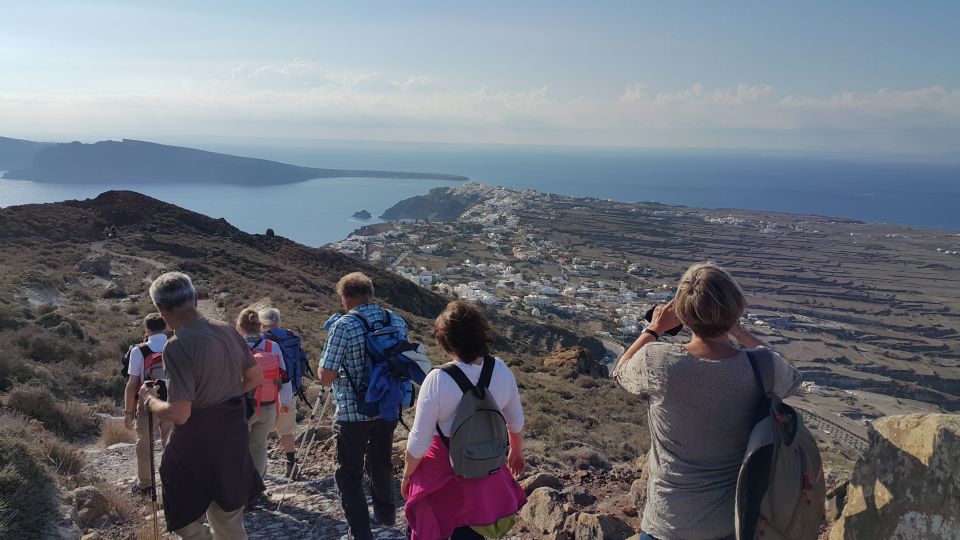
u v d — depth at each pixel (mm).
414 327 28812
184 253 39000
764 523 2318
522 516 5672
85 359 13648
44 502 4887
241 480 3881
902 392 125500
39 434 7430
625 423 15992
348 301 4902
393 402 4660
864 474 2824
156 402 3809
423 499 3465
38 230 36844
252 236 50625
